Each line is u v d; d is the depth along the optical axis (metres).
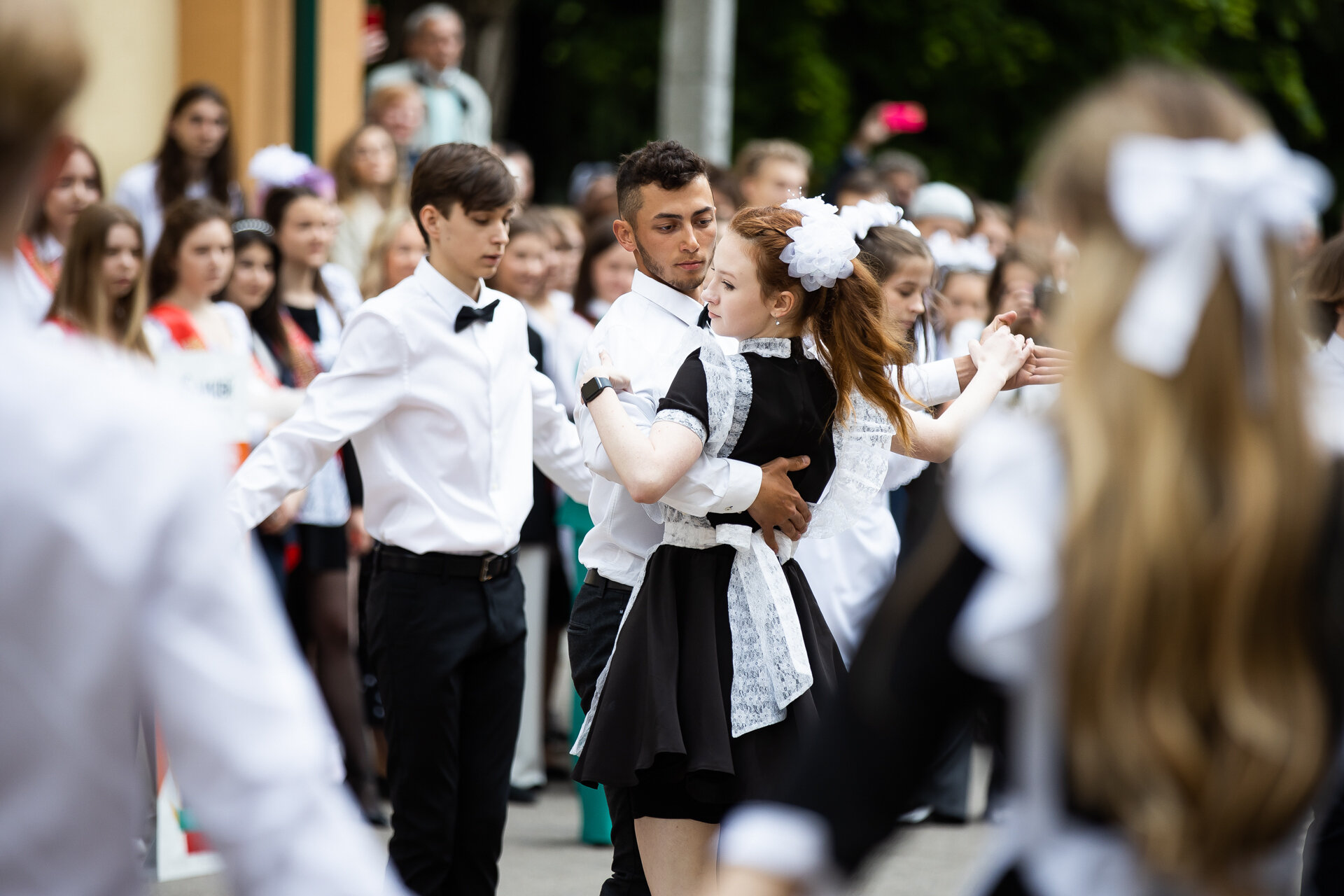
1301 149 40.19
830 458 6.88
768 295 6.67
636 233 7.86
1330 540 3.11
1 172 2.78
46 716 2.70
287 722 2.89
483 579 8.10
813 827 3.26
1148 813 2.96
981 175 35.34
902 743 3.25
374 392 7.98
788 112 32.94
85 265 9.80
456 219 8.07
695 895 6.73
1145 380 3.03
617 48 34.06
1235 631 2.93
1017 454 3.17
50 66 2.77
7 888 2.72
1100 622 2.96
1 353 2.75
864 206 9.44
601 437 6.52
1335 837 7.04
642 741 6.54
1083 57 35.69
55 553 2.69
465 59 30.42
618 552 7.63
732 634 6.63
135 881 2.91
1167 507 2.93
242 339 11.01
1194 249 3.00
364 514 8.24
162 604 2.79
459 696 8.12
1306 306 8.54
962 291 12.64
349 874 2.89
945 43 33.75
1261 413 3.04
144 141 17.53
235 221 11.44
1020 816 3.23
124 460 2.76
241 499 7.70
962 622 3.22
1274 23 38.34
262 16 18.23
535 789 12.53
